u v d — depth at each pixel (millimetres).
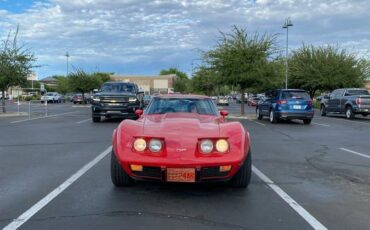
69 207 5828
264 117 27484
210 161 6039
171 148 6090
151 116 7512
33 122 21828
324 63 44969
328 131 17875
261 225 5176
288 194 6723
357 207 6047
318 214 5672
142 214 5535
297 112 21781
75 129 17484
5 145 12297
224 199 6332
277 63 27797
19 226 5035
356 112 26703
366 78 46375
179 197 6402
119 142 6344
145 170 6121
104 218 5352
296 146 12688
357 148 12414
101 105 21578
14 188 6930
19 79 29906
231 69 27047
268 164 9453
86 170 8453
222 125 6695
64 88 88125
